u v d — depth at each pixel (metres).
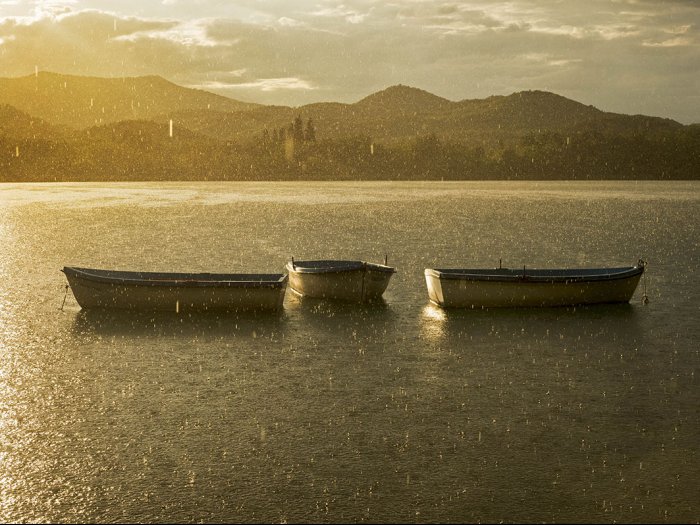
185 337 28.59
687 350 27.09
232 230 74.88
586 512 15.27
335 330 29.83
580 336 29.05
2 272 45.41
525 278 33.44
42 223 83.81
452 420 19.98
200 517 15.09
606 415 20.36
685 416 20.28
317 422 19.81
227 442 18.48
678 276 44.59
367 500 15.73
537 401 21.50
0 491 16.02
